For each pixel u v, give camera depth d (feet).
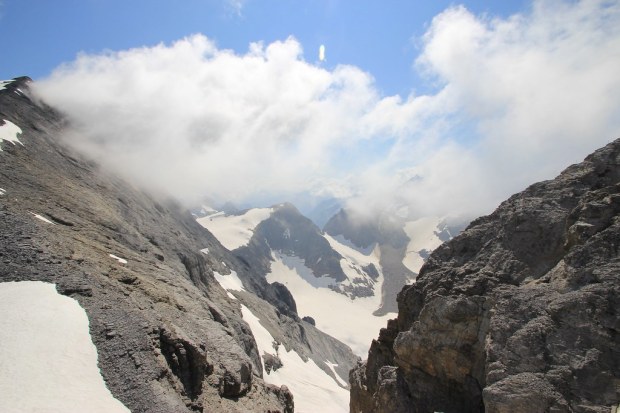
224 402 99.96
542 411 70.85
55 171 224.33
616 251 84.48
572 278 86.63
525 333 81.51
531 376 75.36
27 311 85.76
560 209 107.45
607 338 73.97
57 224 154.61
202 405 90.07
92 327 86.79
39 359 75.46
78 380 74.08
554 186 116.16
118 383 76.64
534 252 104.22
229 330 154.10
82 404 69.67
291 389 285.64
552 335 79.00
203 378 98.94
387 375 118.42
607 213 92.07
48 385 71.00
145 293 126.62
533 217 108.99
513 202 125.08
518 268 103.55
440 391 103.60
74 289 96.99
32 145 231.50
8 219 116.06
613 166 108.47
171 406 76.38
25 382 70.18
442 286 114.42
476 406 95.09
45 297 91.35
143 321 93.66
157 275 165.99
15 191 161.58
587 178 111.34
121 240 191.11
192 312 144.05
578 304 79.15
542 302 86.28
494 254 110.93
